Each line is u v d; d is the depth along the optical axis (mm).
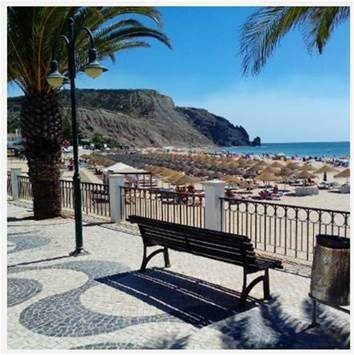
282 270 6543
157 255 7586
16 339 4285
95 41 10938
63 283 6062
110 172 19812
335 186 25391
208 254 5520
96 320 4719
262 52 6391
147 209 15289
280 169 27031
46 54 10414
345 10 6336
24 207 13953
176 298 5379
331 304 4289
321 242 4457
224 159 42375
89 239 9031
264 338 4215
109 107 185500
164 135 178375
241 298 5035
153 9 10297
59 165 11602
